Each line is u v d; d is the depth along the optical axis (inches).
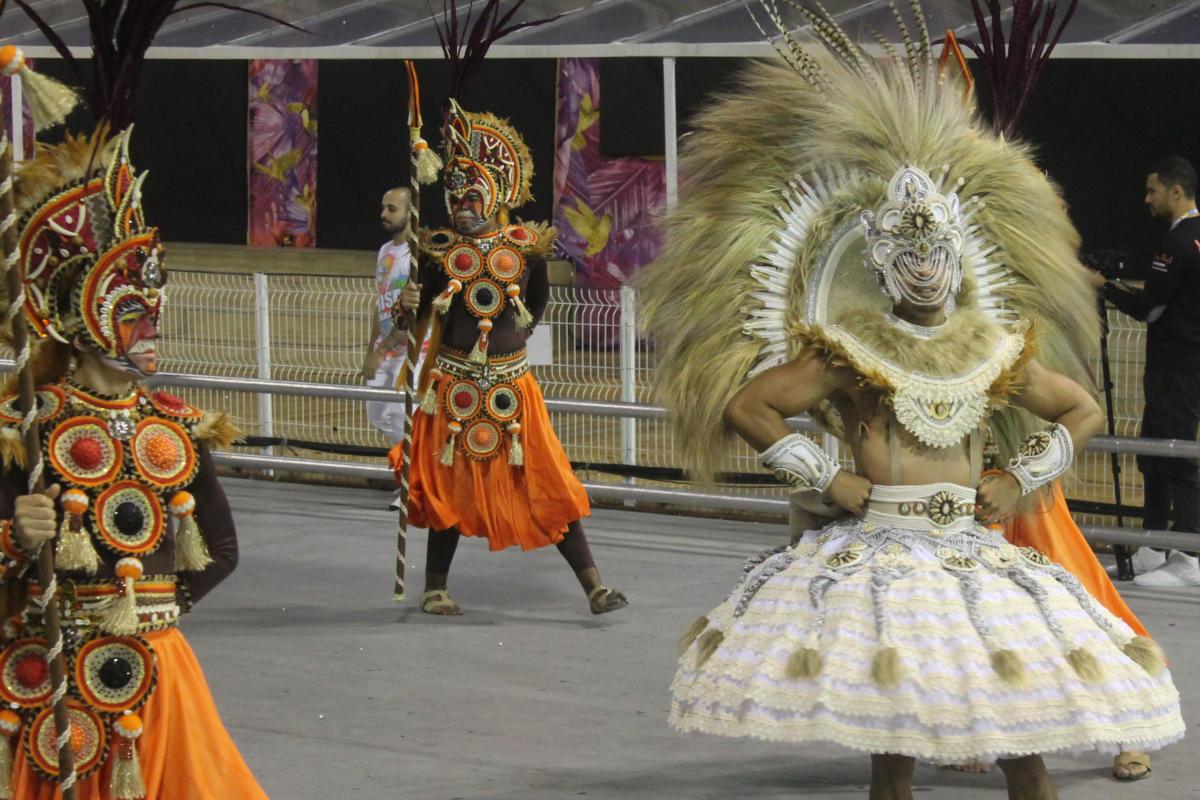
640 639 361.7
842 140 227.0
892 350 211.0
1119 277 410.0
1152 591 403.5
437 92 928.9
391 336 505.7
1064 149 762.2
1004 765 208.7
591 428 566.3
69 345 186.7
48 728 184.7
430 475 380.2
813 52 239.9
